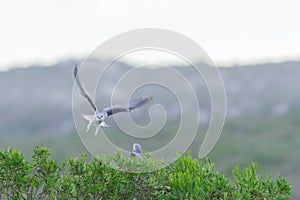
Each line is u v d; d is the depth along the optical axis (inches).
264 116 7480.3
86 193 952.3
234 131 6865.2
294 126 6855.3
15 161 975.0
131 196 947.3
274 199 913.5
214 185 905.5
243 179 923.4
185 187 900.0
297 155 5807.1
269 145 6254.9
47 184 965.8
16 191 984.3
